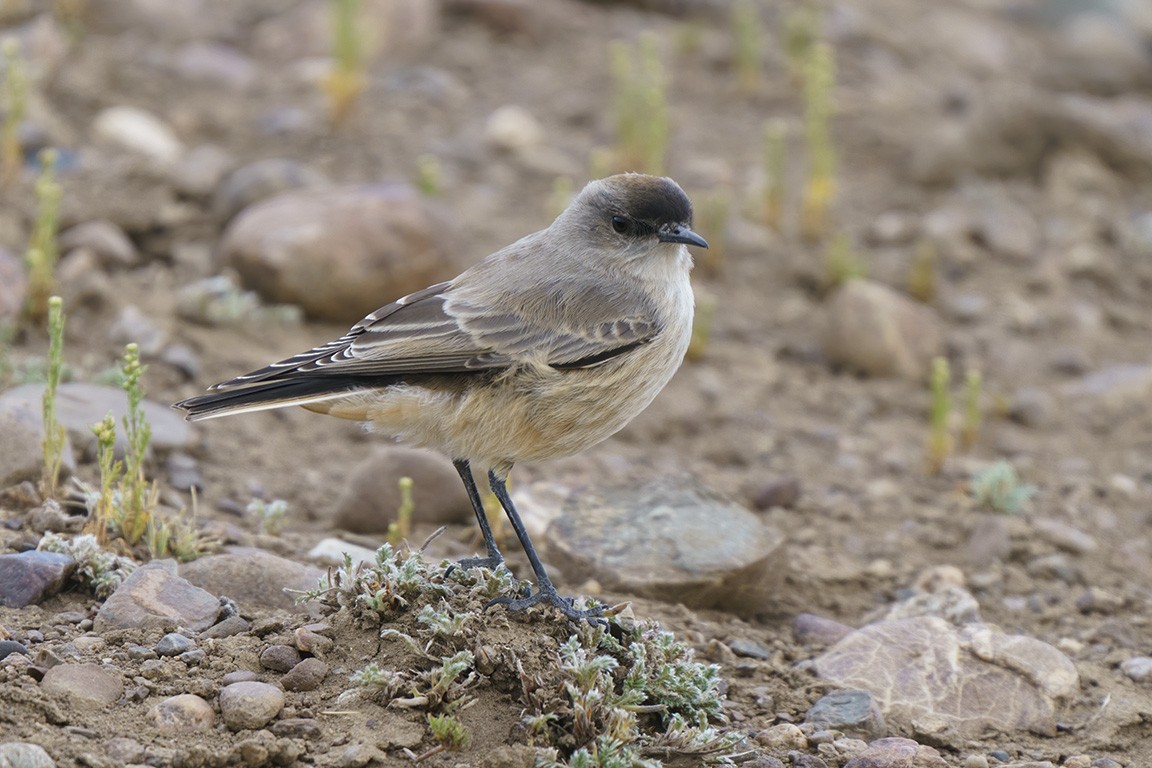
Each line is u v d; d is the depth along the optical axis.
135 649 7.92
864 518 12.48
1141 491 13.41
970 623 10.02
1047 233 18.83
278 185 16.03
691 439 13.88
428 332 8.87
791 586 11.05
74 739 7.03
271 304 14.63
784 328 16.27
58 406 11.24
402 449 11.41
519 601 8.37
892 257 17.70
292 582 9.00
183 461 11.53
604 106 20.84
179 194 16.41
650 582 10.13
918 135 21.25
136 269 15.05
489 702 7.77
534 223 17.14
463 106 20.45
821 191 17.75
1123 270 18.36
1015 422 14.89
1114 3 30.16
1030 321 16.69
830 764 8.12
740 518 10.76
